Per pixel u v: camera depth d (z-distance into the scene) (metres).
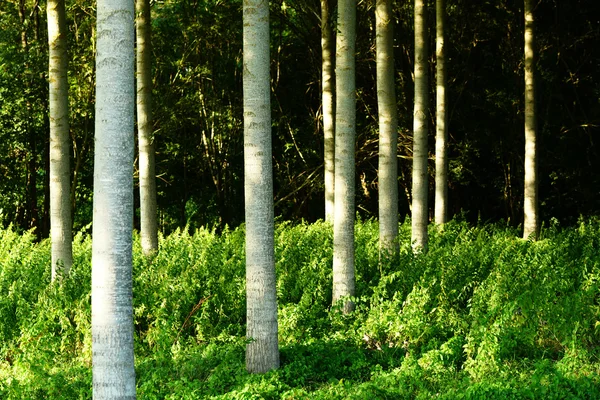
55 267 13.30
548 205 32.12
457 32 31.17
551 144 30.78
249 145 9.23
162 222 35.78
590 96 30.86
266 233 9.34
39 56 24.55
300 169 34.03
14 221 31.14
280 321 11.16
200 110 31.31
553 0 30.41
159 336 10.48
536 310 9.13
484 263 12.78
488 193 35.00
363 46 30.73
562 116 30.53
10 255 16.73
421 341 10.06
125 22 6.39
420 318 9.99
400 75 31.47
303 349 10.14
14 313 11.93
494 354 8.51
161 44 30.16
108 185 6.36
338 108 11.79
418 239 16.39
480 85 31.83
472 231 19.78
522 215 32.19
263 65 9.12
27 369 9.48
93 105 26.66
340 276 11.87
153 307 11.57
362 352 10.05
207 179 36.50
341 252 11.87
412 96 31.02
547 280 10.37
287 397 8.17
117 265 6.38
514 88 30.11
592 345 9.12
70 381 9.48
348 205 11.85
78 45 25.67
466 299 11.56
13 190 28.50
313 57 33.66
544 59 30.06
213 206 36.59
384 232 14.37
